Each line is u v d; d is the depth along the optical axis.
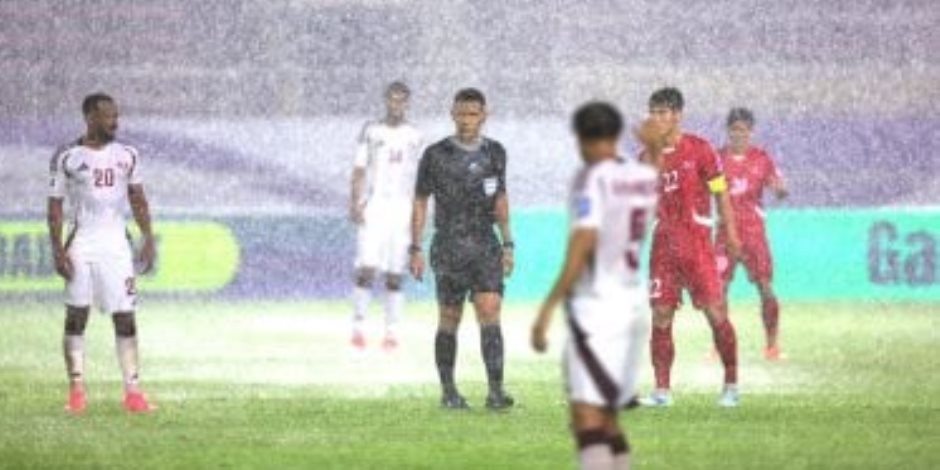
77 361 40.41
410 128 54.62
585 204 25.56
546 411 40.31
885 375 47.41
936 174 76.88
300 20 79.25
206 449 34.91
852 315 61.81
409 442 35.72
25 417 39.59
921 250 67.44
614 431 26.42
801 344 54.28
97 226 39.59
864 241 67.69
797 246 67.75
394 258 53.97
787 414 39.75
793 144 77.31
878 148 77.31
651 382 46.69
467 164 39.41
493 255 40.03
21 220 70.00
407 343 55.31
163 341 55.50
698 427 37.53
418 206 40.22
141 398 40.50
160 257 67.00
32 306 63.84
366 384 45.84
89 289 39.81
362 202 54.47
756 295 67.31
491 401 40.53
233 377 47.31
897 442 35.53
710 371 48.66
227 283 67.25
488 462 33.34
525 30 80.19
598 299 25.92
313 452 34.50
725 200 39.94
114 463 33.31
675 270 40.66
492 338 40.38
